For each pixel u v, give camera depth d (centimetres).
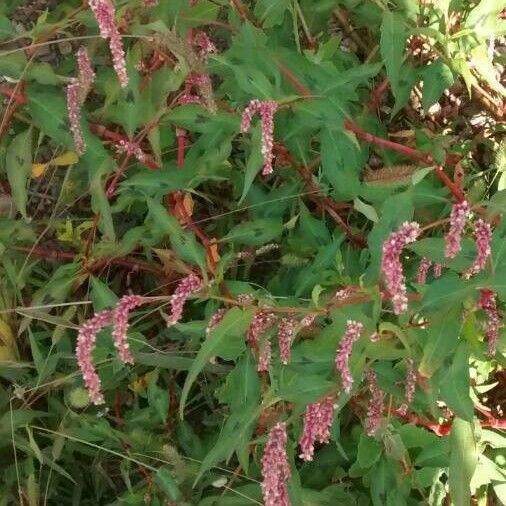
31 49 64
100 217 71
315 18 76
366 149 73
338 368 54
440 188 69
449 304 55
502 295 53
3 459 77
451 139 77
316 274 66
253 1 81
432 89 73
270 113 58
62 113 64
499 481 70
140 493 71
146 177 67
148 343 73
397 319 63
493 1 69
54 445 70
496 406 80
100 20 55
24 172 66
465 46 72
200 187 83
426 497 71
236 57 64
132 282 84
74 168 76
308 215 71
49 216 87
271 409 64
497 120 85
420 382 61
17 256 77
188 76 64
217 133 67
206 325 61
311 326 64
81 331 57
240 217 79
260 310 57
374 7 72
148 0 63
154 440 73
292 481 61
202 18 67
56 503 81
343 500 69
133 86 63
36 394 76
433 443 66
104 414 77
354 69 65
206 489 73
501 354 61
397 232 52
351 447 73
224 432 61
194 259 59
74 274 71
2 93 66
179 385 81
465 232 65
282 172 75
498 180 79
